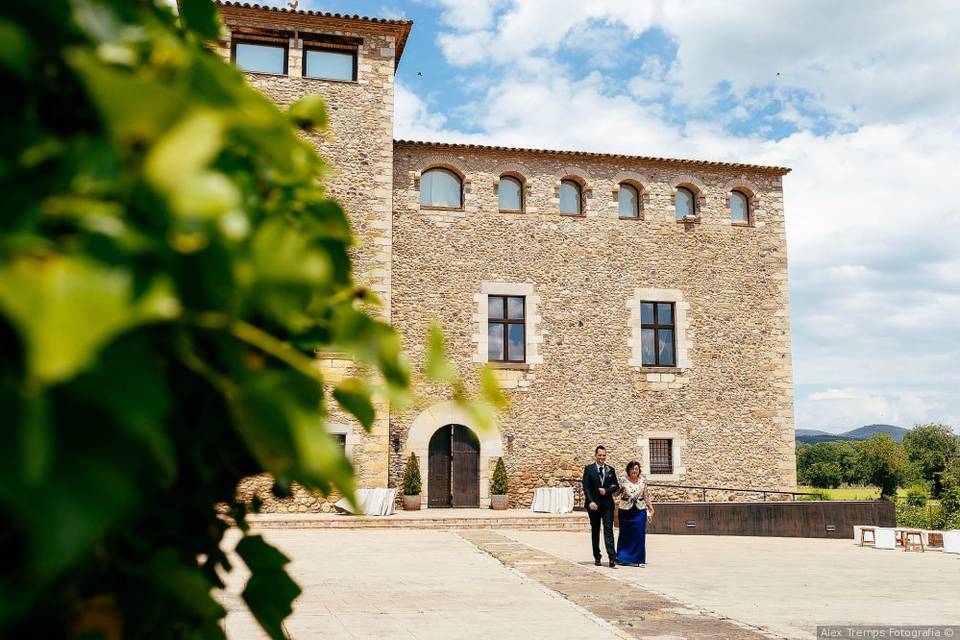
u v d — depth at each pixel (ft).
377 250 56.49
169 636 2.83
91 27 2.17
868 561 39.83
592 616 24.26
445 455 60.80
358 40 58.70
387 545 42.98
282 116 2.68
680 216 69.15
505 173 64.85
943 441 185.78
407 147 62.69
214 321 2.14
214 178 1.90
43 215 1.84
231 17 55.57
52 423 1.70
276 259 2.21
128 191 1.88
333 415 53.31
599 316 64.75
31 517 1.62
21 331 1.55
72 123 2.28
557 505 58.29
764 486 65.46
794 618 24.20
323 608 25.00
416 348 60.29
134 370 1.78
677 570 35.27
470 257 62.85
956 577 33.94
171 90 1.97
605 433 63.31
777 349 67.92
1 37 1.84
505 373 62.28
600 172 66.80
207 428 2.80
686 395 65.36
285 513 53.36
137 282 1.77
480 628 22.34
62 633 2.29
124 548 2.70
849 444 229.45
